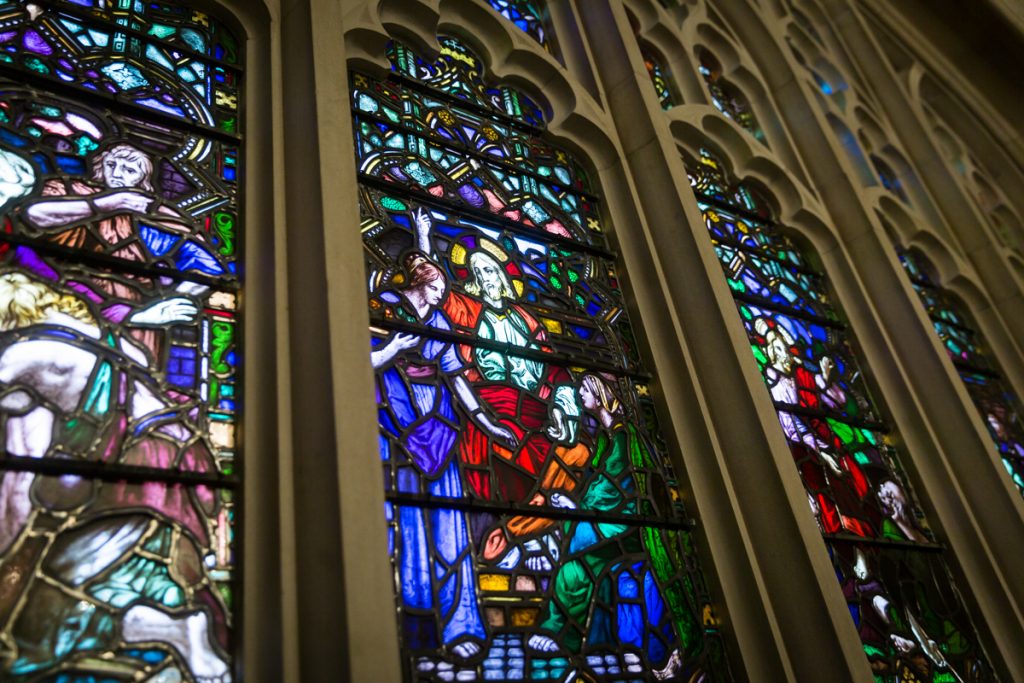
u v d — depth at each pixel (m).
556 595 2.40
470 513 2.40
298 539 1.95
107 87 2.54
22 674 1.60
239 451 2.09
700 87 4.54
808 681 2.54
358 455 2.03
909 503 3.66
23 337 1.95
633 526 2.71
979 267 5.14
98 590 1.76
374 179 2.94
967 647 3.29
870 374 4.03
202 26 2.92
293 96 2.72
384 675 1.77
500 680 2.16
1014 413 4.64
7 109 2.29
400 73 3.40
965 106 6.10
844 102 5.41
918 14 6.24
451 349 2.70
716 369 3.12
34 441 1.84
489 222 3.17
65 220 2.20
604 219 3.58
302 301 2.29
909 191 5.35
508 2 4.14
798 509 2.78
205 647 1.82
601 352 3.10
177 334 2.19
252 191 2.53
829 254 4.39
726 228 4.14
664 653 2.48
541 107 3.82
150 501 1.93
